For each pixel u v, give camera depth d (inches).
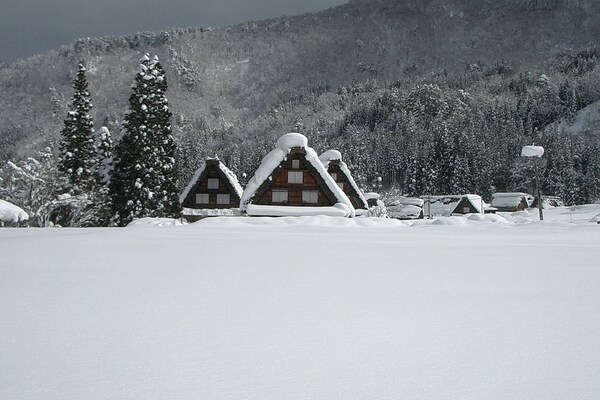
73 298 273.6
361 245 560.7
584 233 800.9
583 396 146.3
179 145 5546.3
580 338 201.6
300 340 197.2
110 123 7460.6
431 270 376.2
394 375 161.0
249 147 6574.8
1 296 278.7
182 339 197.6
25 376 158.2
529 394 147.3
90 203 1487.5
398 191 3403.1
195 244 555.2
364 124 7322.8
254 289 300.0
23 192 1440.7
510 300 272.1
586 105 7027.6
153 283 319.0
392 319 230.1
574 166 4569.4
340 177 1942.7
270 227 959.0
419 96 7598.4
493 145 4830.2
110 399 141.3
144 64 1555.1
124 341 194.9
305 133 7613.2
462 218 1393.9
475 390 149.7
